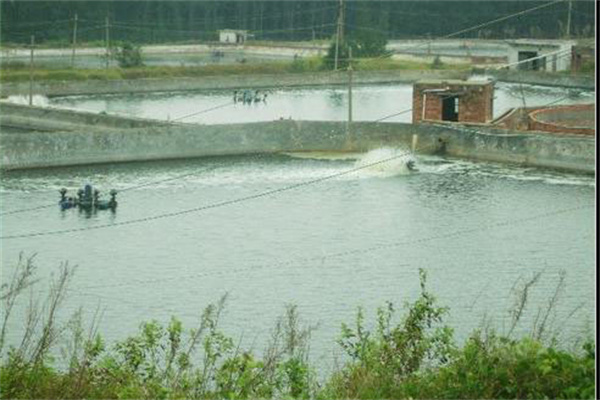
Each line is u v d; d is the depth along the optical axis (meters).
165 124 67.19
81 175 56.75
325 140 64.44
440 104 67.69
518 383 11.44
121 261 37.78
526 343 11.70
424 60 121.44
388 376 12.12
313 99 95.56
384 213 46.72
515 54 110.56
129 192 51.91
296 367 12.17
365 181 54.84
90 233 42.62
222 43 134.62
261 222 44.91
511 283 33.19
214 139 62.75
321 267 36.56
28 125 74.56
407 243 40.47
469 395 11.48
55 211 47.09
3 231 43.00
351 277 34.94
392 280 34.38
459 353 12.39
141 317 29.50
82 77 101.25
